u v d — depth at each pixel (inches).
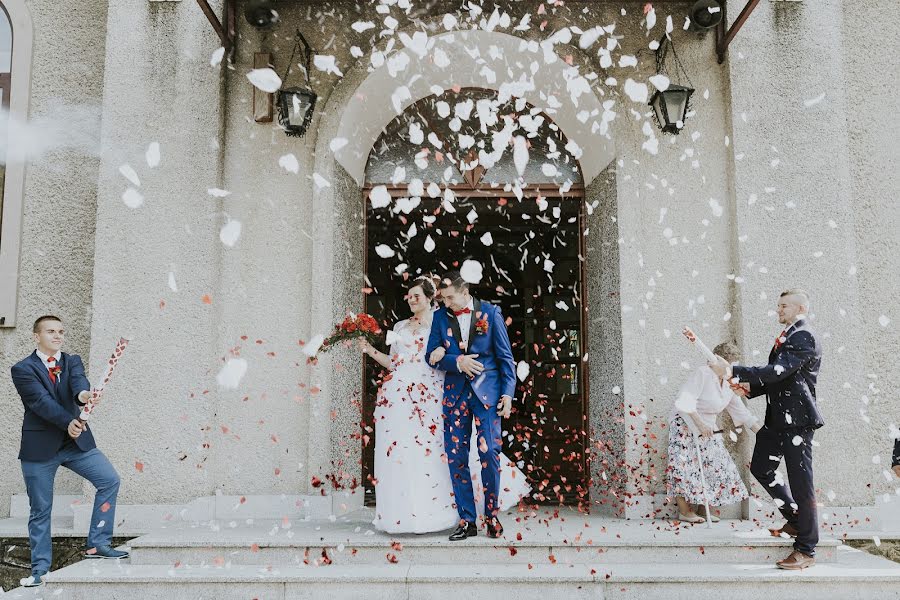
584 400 232.8
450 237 313.0
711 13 200.1
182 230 197.8
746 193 202.4
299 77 209.5
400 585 143.3
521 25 195.8
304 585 144.3
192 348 194.9
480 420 159.9
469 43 211.5
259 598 143.9
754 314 197.5
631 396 197.9
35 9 219.3
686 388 181.9
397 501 161.8
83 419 157.8
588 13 212.5
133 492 189.0
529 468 225.8
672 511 194.4
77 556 180.7
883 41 216.8
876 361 205.6
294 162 125.7
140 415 191.3
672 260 205.9
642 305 201.8
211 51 205.8
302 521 189.3
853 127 214.1
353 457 213.3
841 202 201.2
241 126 209.6
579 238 239.8
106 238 196.5
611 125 209.3
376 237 296.5
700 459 180.1
